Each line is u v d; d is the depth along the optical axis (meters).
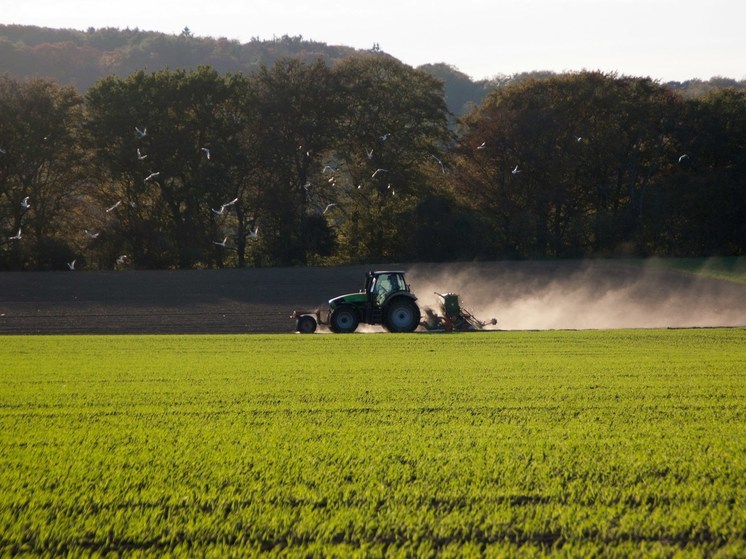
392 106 175.75
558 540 20.19
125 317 106.50
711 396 40.16
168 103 165.12
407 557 19.48
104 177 164.38
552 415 35.25
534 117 171.25
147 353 63.41
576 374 48.59
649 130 171.00
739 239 165.50
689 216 166.12
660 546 19.92
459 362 55.38
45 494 24.00
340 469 26.30
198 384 45.53
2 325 100.31
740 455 27.69
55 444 30.25
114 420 34.91
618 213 167.75
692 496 23.30
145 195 165.88
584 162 173.75
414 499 23.20
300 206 169.00
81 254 156.62
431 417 35.00
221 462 27.30
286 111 170.50
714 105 174.75
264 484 24.84
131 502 23.22
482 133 173.62
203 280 136.50
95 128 162.25
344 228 175.75
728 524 21.14
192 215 165.50
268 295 123.81
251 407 37.88
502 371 50.25
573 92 177.25
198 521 21.70
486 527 21.12
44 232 161.62
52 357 60.62
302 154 172.62
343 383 45.44
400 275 84.69
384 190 170.38
